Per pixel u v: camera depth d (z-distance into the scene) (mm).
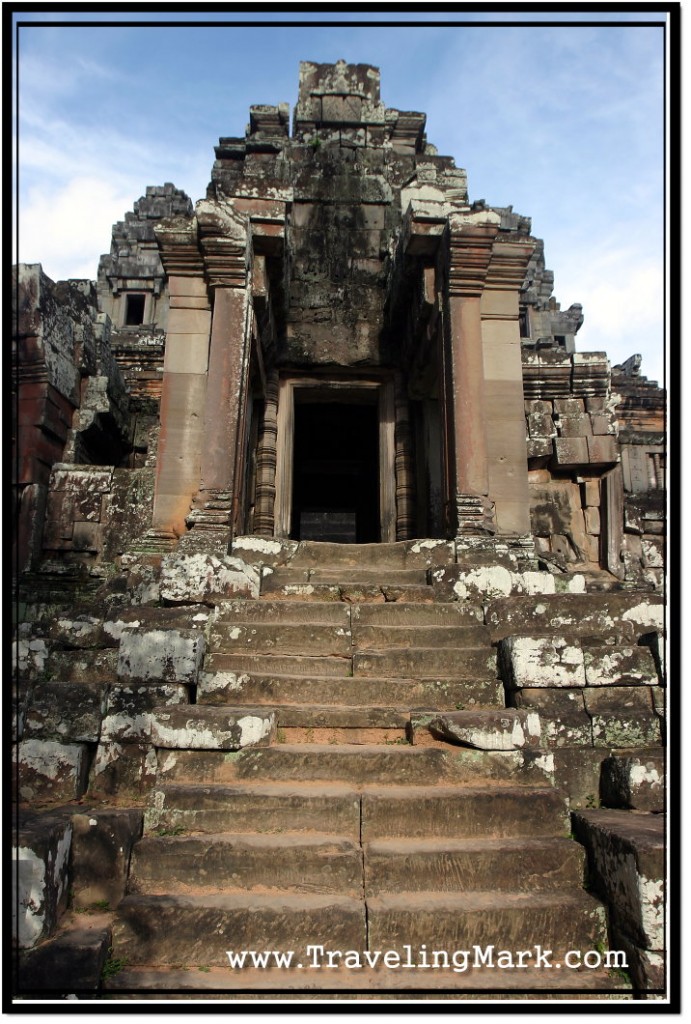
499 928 3273
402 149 12406
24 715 4254
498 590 6066
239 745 4004
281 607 5598
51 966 2953
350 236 11148
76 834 3480
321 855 3461
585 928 3326
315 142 11281
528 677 4594
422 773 4020
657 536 11219
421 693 4746
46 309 9695
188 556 5805
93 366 10945
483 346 8102
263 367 9969
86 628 5164
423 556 6812
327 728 4430
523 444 7887
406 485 10484
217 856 3467
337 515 30281
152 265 29281
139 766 4070
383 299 10930
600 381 10734
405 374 10805
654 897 3102
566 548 10383
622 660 4645
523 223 29328
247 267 7680
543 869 3564
